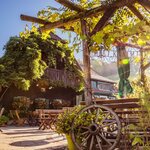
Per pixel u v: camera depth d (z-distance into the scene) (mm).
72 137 5727
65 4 5777
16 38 20750
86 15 5906
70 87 24234
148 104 2486
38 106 22094
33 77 20344
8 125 18156
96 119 5508
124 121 5238
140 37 2641
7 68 19969
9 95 21266
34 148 7508
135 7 5957
